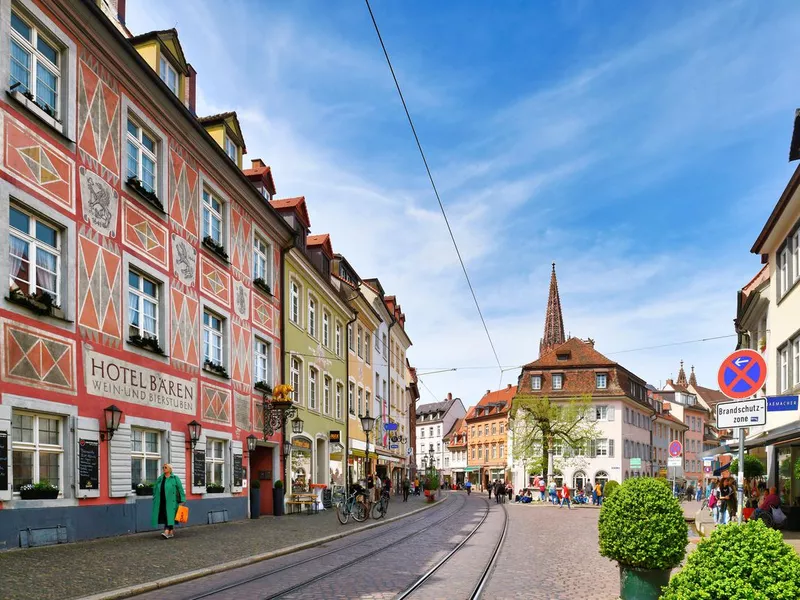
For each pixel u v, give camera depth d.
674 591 4.69
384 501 26.53
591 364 69.50
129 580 9.79
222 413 21.25
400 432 57.91
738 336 33.66
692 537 19.25
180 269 19.05
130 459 15.83
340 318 36.69
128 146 16.95
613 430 67.81
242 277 23.53
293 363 28.75
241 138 24.98
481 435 99.44
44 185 13.45
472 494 74.50
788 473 21.41
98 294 15.00
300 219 30.77
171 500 15.23
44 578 9.47
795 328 20.09
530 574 11.81
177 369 18.50
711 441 104.00
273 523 21.09
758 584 4.47
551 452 55.47
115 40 15.64
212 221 21.84
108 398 15.09
